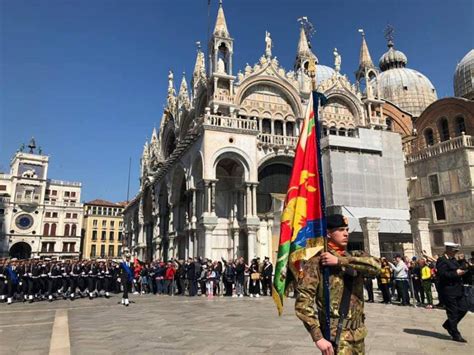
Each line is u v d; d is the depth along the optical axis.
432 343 8.87
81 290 21.75
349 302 3.75
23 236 76.56
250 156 29.50
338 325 3.64
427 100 61.69
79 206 83.56
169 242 36.53
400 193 33.66
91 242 92.69
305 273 3.77
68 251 80.81
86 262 22.58
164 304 17.92
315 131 4.67
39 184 80.38
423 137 44.41
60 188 86.69
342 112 39.41
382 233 31.36
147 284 26.70
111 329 11.26
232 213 30.75
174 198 36.75
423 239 26.38
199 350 8.38
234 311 14.84
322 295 3.75
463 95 47.09
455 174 32.72
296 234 4.34
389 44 73.19
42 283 21.06
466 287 14.47
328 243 4.19
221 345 8.82
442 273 9.42
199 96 36.88
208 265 22.55
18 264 21.36
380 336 9.67
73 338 10.02
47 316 14.45
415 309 15.32
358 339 3.68
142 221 51.62
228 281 22.11
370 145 33.69
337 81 39.25
